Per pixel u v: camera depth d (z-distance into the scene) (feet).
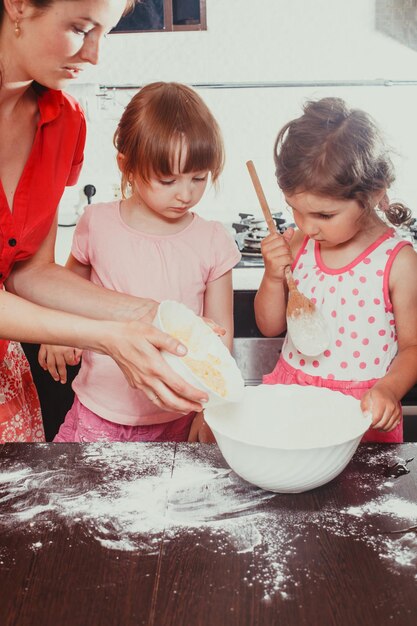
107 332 3.66
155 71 8.94
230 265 5.47
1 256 4.52
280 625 2.58
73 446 3.93
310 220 4.62
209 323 4.12
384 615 2.63
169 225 5.41
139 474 3.63
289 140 4.69
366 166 4.48
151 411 5.30
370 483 3.53
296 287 5.12
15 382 5.03
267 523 3.20
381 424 3.85
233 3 8.64
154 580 2.83
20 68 3.98
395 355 5.17
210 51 8.84
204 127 4.83
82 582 2.83
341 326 5.10
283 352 5.45
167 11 8.30
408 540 3.06
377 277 5.00
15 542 3.08
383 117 8.98
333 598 2.72
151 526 3.18
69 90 8.14
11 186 4.54
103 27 3.76
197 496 3.43
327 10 8.64
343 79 8.87
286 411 3.87
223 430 3.58
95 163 9.25
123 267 5.34
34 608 2.69
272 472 3.28
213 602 2.71
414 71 8.80
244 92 8.99
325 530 3.14
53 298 4.68
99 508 3.33
